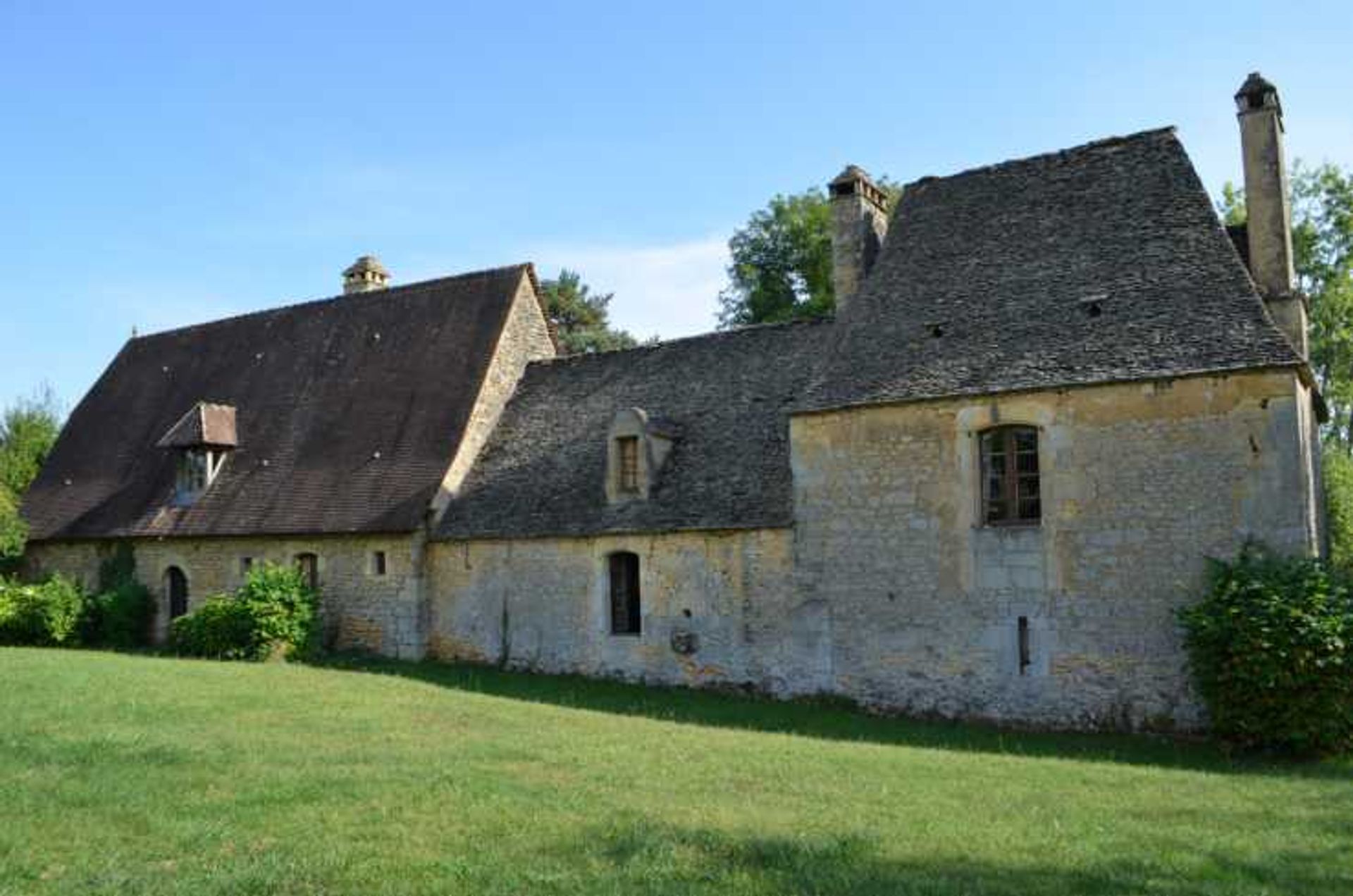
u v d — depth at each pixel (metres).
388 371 25.80
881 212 21.33
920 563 16.42
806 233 38.38
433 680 19.05
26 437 35.44
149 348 31.62
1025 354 16.09
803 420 17.66
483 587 21.33
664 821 8.36
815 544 17.39
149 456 27.97
